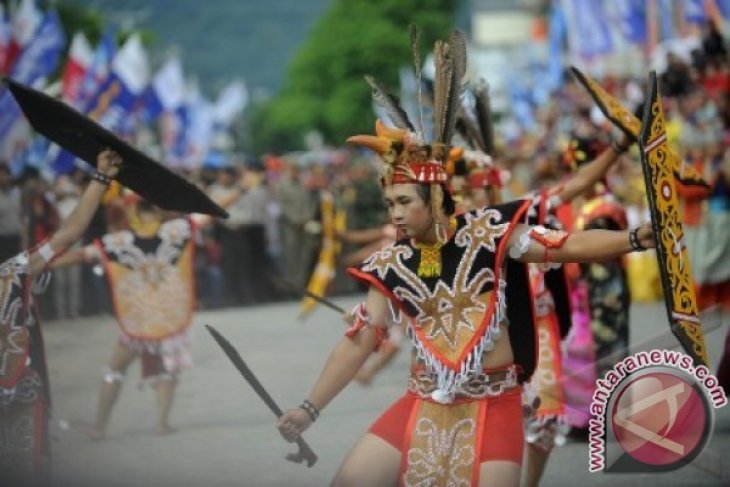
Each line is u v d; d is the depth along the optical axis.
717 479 16.56
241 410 22.58
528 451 16.58
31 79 47.38
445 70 12.48
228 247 47.69
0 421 13.73
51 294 41.44
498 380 12.21
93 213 14.36
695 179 18.30
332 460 18.64
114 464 18.66
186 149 83.00
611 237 11.88
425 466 12.07
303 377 25.86
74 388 26.39
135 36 60.88
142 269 21.64
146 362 21.36
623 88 56.41
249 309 45.91
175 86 79.75
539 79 95.19
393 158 12.10
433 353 12.16
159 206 15.66
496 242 12.15
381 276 12.39
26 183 41.22
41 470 13.98
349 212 48.69
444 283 12.20
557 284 14.75
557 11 83.62
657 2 62.84
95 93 53.50
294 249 49.81
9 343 13.68
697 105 39.75
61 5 131.12
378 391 24.36
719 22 56.81
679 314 11.70
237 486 17.16
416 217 12.11
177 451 19.53
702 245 33.56
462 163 17.41
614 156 17.06
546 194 16.94
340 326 37.31
